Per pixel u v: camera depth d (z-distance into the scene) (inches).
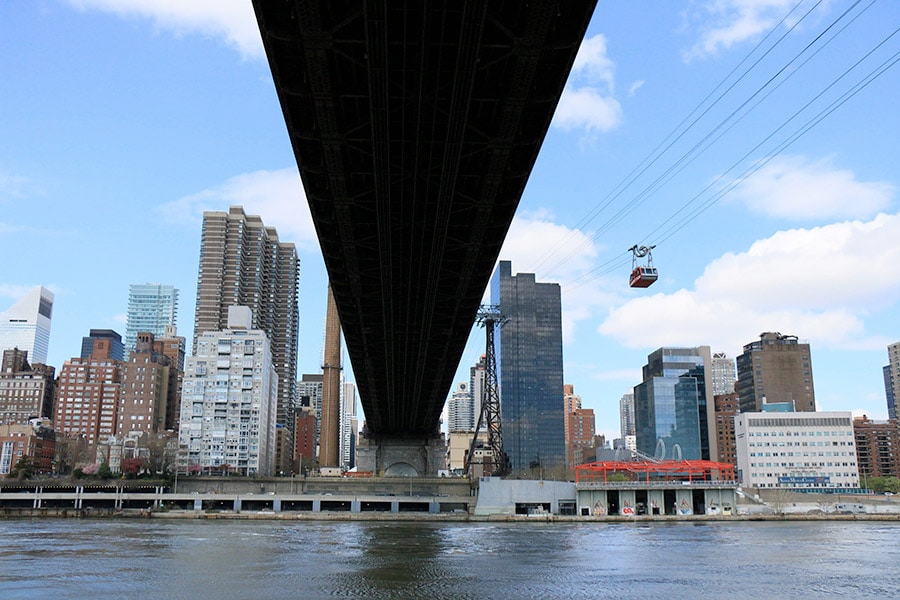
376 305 3828.7
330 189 2453.2
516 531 4877.0
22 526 4970.5
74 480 7490.2
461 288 3380.9
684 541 4060.0
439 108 1974.7
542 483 6855.3
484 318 7652.6
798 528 5438.0
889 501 7731.3
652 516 6638.8
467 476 7751.0
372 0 1529.3
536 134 2091.5
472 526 5506.9
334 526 5349.4
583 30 1662.2
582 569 2738.7
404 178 2333.9
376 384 6220.5
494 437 7450.8
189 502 7303.2
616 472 7859.3
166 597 2073.1
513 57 1761.8
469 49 1672.0
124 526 5064.0
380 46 1670.8
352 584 2317.9
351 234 2768.2
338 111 2001.7
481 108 1988.2
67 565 2738.7
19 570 2600.9
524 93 1856.5
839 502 7770.7
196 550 3312.0
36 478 7829.7
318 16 1581.0
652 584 2381.9
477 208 2519.7
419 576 2509.8
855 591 2288.4
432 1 1565.0
